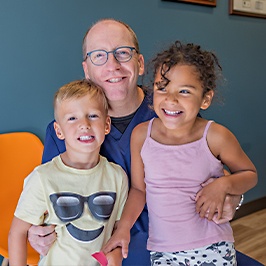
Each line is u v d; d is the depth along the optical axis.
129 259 1.21
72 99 1.08
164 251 1.05
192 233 1.03
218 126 1.08
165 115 1.03
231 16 2.64
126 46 1.23
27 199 1.05
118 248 1.04
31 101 1.84
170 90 1.01
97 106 1.10
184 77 1.00
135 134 1.15
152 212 1.09
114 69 1.20
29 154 1.69
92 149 1.08
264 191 3.08
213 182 1.04
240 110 2.80
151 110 1.32
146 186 1.12
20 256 1.07
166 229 1.05
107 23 1.25
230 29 2.65
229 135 1.08
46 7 1.81
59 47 1.88
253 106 2.91
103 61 1.22
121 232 1.07
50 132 1.32
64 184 1.07
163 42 2.23
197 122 1.10
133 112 1.31
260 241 2.50
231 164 1.11
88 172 1.10
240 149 1.11
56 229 1.06
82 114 1.08
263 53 2.93
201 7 2.45
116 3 2.05
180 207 1.04
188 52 1.03
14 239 1.07
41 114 1.88
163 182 1.06
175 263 1.03
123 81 1.23
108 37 1.22
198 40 2.48
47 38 1.84
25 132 1.76
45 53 1.84
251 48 2.82
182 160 1.05
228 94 2.69
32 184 1.06
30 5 1.76
